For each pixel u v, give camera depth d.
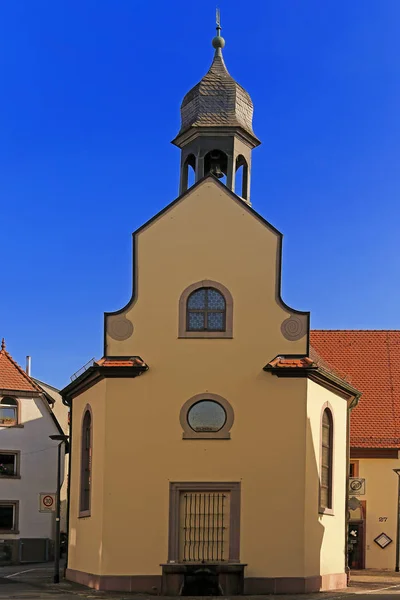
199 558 25.75
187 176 30.06
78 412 30.00
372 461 37.28
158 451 26.17
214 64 30.61
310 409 26.72
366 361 40.62
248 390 26.48
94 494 26.94
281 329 26.88
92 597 24.16
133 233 27.52
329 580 27.41
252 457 26.11
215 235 27.48
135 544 25.73
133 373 26.44
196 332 26.83
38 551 46.84
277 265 27.22
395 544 36.50
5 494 46.66
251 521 25.81
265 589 25.45
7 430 47.31
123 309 27.05
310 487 26.42
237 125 29.14
